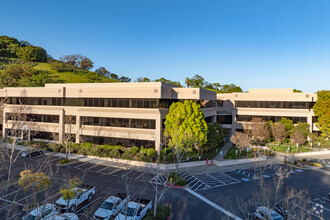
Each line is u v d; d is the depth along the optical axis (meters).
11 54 119.69
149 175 29.19
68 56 118.81
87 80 97.25
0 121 49.62
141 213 18.53
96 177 27.98
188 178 28.92
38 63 111.75
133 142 37.84
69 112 43.94
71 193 16.62
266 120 55.22
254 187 26.03
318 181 28.44
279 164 36.03
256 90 59.22
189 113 32.28
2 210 18.64
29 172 17.66
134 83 41.72
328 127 48.03
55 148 39.78
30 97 47.84
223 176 29.92
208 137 37.50
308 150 44.47
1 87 70.75
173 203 21.78
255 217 18.59
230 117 59.16
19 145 42.56
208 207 21.05
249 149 42.34
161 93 37.88
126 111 39.12
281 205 19.97
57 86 48.28
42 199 20.61
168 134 33.66
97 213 18.12
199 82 111.50
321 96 49.81
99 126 40.81
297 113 52.38
